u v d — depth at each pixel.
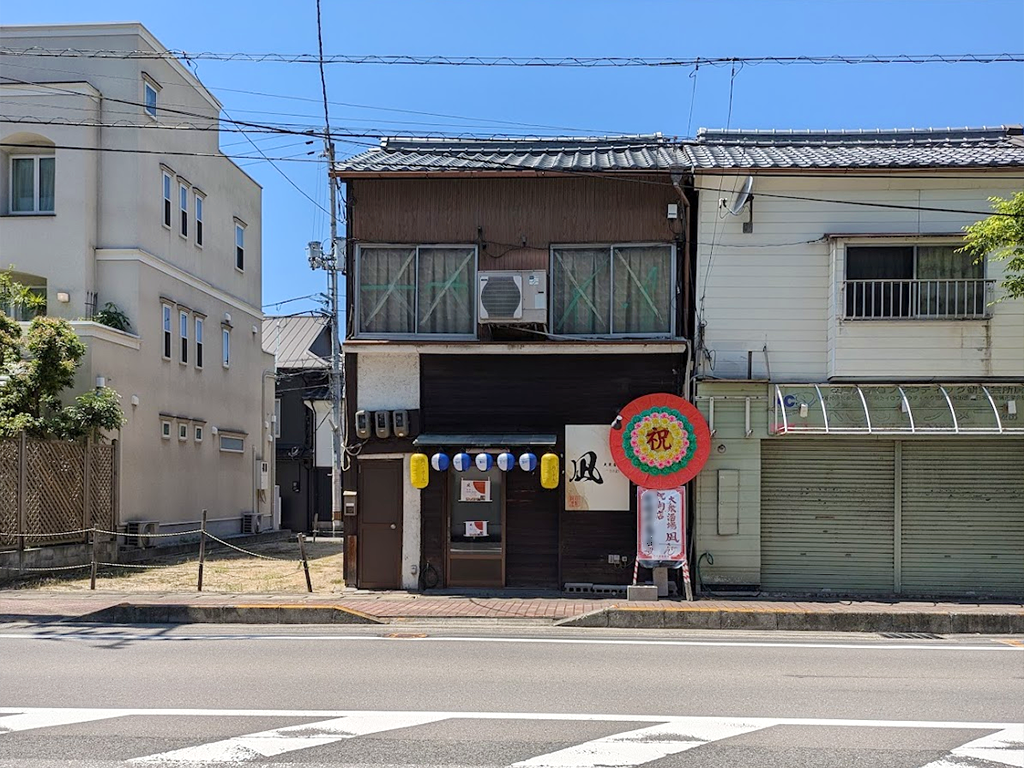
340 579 15.13
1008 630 10.77
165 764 5.38
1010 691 7.43
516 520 13.41
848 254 13.07
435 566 13.38
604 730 6.16
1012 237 11.46
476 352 13.31
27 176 20.38
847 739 5.98
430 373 13.53
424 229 13.77
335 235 20.55
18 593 13.13
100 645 9.42
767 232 13.27
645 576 13.13
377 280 13.82
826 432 12.61
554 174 13.39
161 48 21.52
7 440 14.65
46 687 7.37
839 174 12.91
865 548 13.20
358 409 13.64
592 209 13.62
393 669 8.16
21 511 14.80
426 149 15.13
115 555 17.77
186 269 23.27
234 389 26.73
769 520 13.25
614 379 13.34
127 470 19.58
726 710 6.73
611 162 14.02
